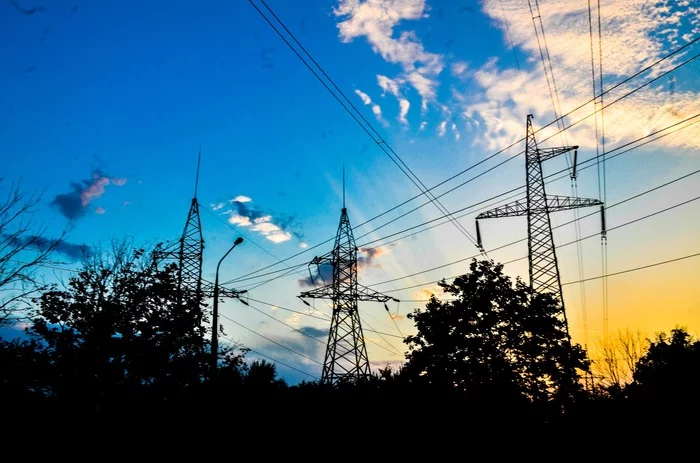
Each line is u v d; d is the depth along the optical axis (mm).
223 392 26375
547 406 26016
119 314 24031
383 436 29000
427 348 28109
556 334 27016
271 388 33031
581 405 27531
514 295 27828
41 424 22406
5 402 22094
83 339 23484
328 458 27094
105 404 23000
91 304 23984
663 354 37781
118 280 24734
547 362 26359
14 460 20859
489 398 25828
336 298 37312
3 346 22359
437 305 29078
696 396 28453
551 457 25594
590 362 26859
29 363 22500
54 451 21766
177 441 23938
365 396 31828
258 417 29312
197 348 25562
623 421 27344
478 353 26781
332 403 32844
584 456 25703
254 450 27453
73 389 22734
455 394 26734
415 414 27703
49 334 22938
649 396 29141
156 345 24375
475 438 25781
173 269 25953
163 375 24141
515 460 25172
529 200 31266
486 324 27156
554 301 27750
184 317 25234
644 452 25609
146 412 23672
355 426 30453
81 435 22359
